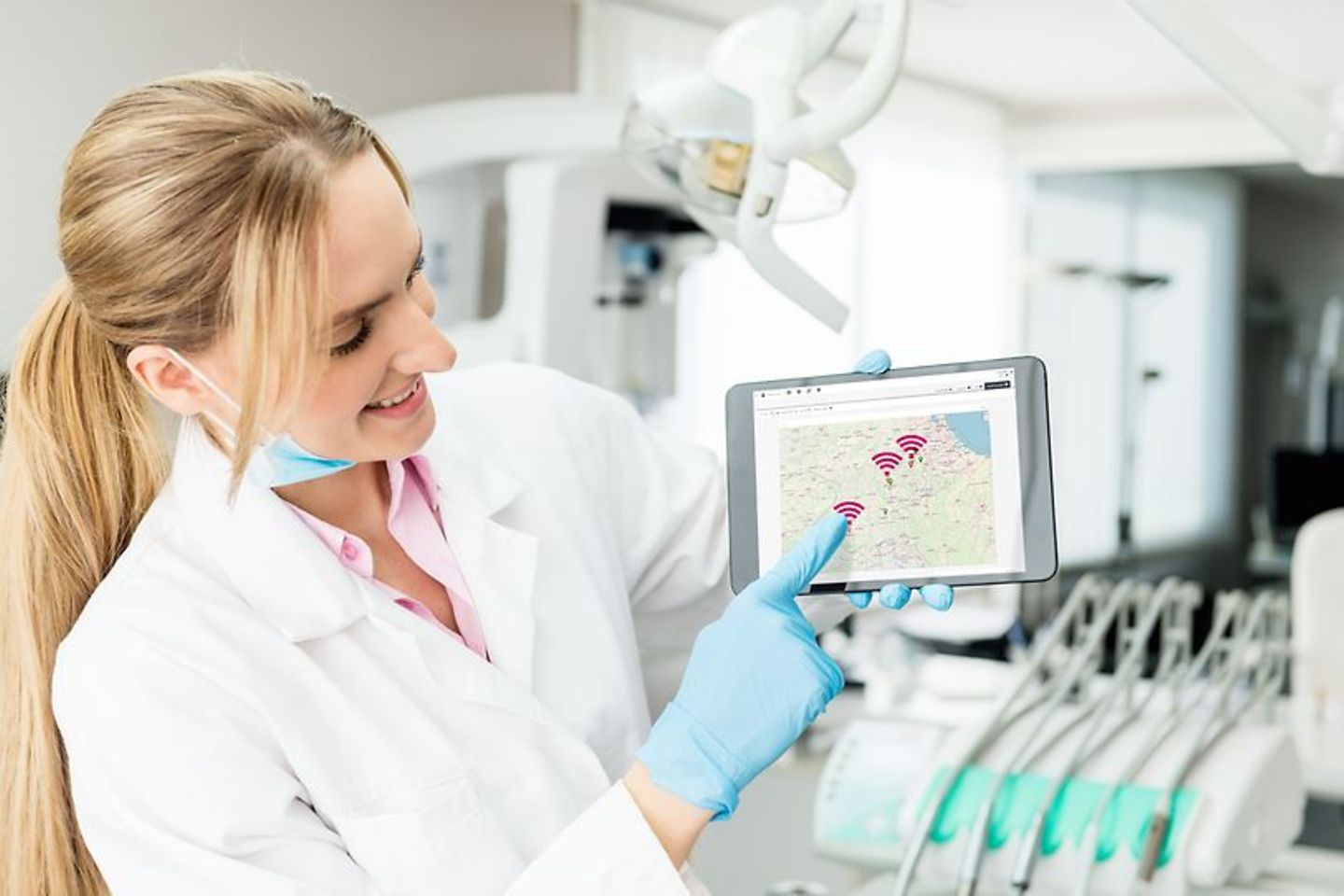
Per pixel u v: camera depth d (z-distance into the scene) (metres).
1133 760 1.28
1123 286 5.81
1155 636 4.85
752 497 1.08
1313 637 3.20
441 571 1.14
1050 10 3.80
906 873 1.24
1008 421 1.04
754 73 1.15
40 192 2.27
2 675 1.07
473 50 3.15
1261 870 1.39
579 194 2.44
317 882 0.96
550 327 2.44
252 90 0.92
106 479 1.06
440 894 1.03
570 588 1.16
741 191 1.20
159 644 0.98
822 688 0.97
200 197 0.89
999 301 5.48
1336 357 5.91
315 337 0.89
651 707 1.51
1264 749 1.30
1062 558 5.68
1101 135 5.41
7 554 1.06
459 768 1.05
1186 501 6.07
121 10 2.38
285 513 1.05
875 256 4.71
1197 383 6.08
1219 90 1.25
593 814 0.96
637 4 3.57
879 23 1.13
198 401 0.98
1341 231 5.85
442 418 1.20
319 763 1.01
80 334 1.04
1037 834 1.22
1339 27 3.94
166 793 0.95
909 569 1.04
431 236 2.73
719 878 2.28
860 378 1.08
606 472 1.27
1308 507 5.86
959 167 5.17
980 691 2.74
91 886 1.08
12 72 2.23
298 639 1.03
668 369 2.74
